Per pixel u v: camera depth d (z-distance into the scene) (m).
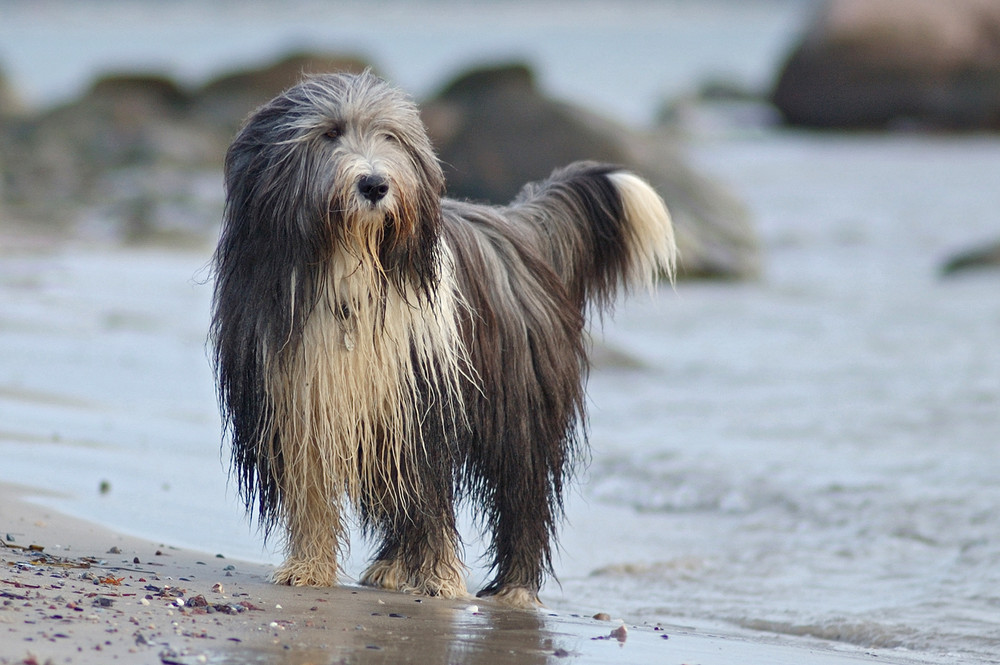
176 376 18.16
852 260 32.56
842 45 66.62
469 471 9.28
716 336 22.81
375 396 8.55
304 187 8.21
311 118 8.29
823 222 38.19
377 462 8.75
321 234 8.20
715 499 13.20
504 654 7.32
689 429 16.09
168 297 24.33
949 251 33.44
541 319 9.45
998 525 12.02
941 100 64.62
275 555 10.20
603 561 11.27
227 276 8.69
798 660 8.02
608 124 33.75
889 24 65.81
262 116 8.56
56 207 35.75
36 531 9.95
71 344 19.81
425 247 8.51
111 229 33.06
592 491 13.62
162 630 6.91
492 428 9.18
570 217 10.22
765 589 10.45
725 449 15.03
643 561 11.23
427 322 8.62
